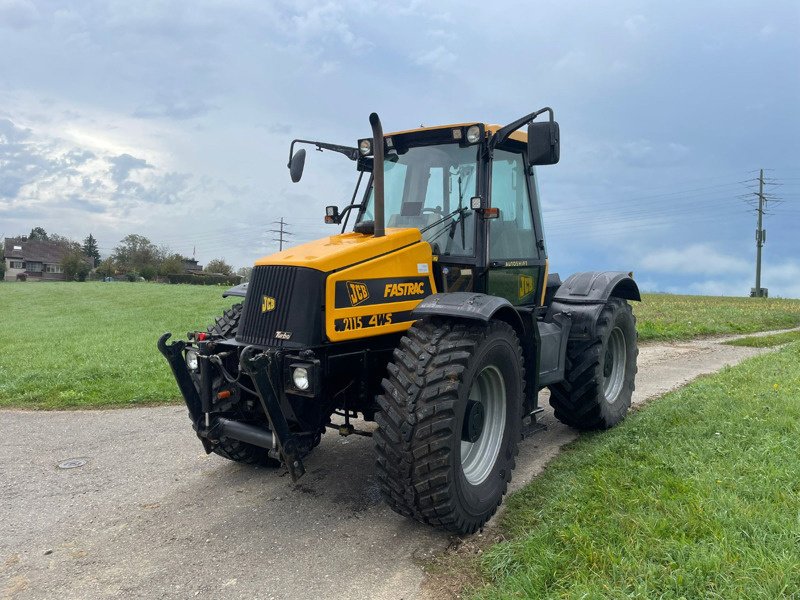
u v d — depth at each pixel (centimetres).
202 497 438
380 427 348
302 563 339
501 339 389
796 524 302
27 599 309
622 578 269
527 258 512
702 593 252
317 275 368
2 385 813
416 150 479
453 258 449
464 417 361
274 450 370
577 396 538
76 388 798
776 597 242
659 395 709
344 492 441
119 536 379
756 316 1853
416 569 328
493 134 454
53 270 9619
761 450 414
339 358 388
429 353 354
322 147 487
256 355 379
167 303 2947
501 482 391
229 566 338
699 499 337
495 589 286
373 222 435
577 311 541
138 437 596
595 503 354
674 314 1902
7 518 410
